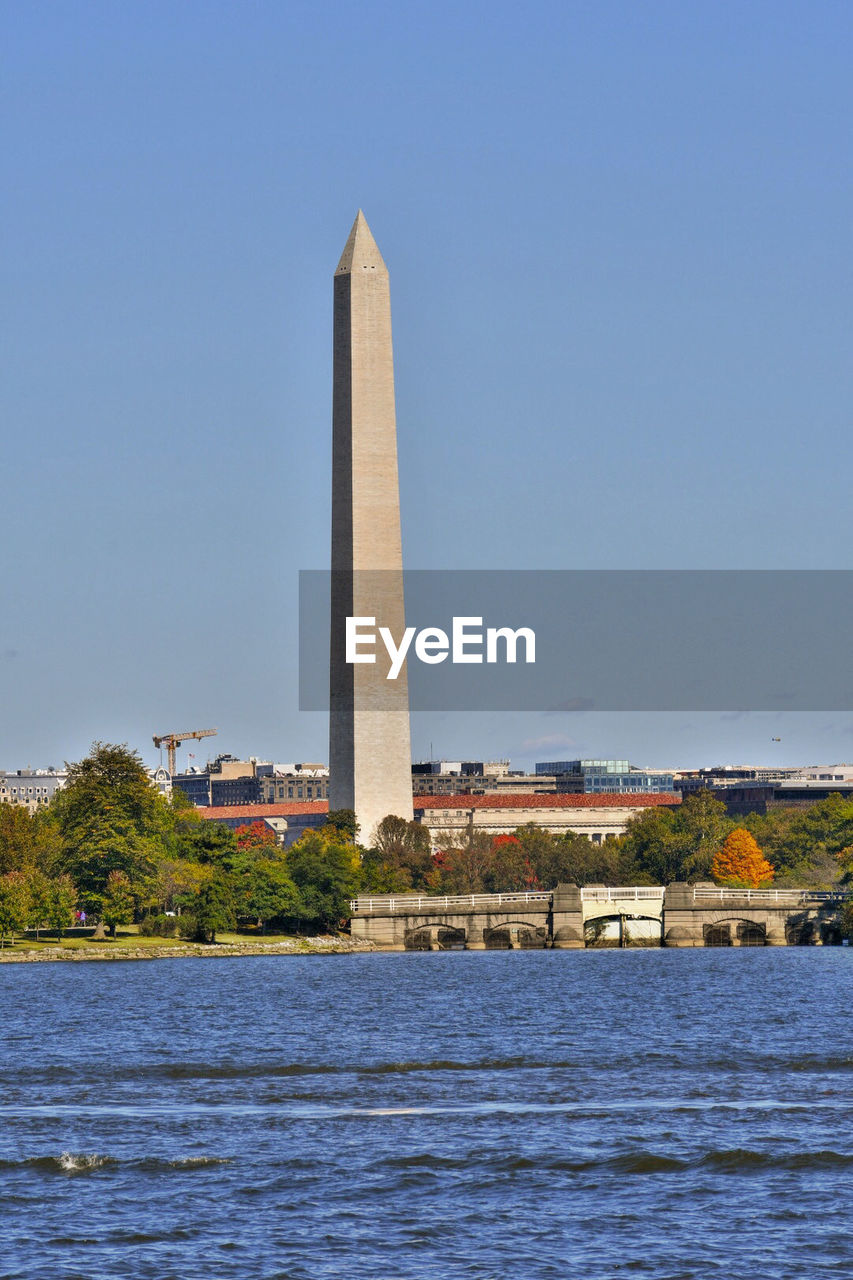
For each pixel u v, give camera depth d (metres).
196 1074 91.50
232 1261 54.25
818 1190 62.16
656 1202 60.94
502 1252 55.16
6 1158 67.69
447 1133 72.56
